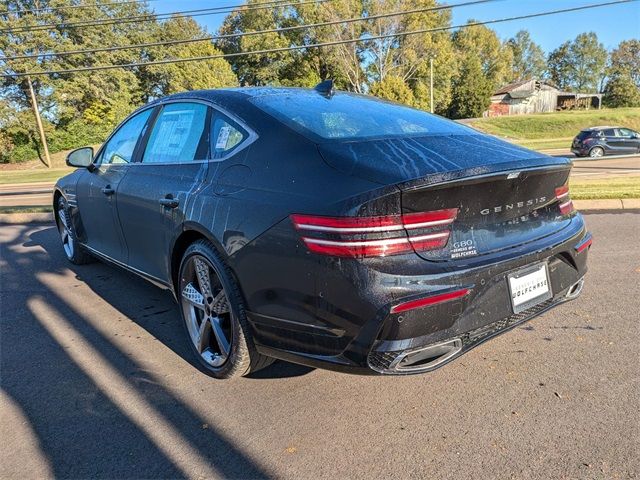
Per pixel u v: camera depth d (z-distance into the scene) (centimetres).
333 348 215
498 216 235
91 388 282
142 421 250
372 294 199
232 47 5644
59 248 623
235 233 245
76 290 454
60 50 3647
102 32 3900
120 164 390
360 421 245
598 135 2153
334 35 4972
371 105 316
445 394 266
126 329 364
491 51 7988
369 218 200
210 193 269
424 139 259
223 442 232
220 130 289
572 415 243
